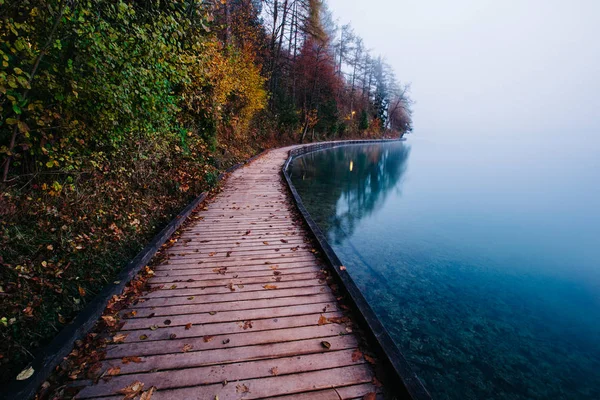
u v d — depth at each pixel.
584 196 14.97
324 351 2.09
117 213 3.92
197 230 4.66
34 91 2.58
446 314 4.23
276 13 20.42
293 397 1.72
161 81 3.92
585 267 6.42
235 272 3.28
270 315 2.50
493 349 3.56
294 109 25.19
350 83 46.31
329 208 9.73
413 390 1.65
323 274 3.26
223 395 1.72
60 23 2.45
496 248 7.37
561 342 3.82
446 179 19.27
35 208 2.96
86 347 2.03
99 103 3.06
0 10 2.16
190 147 7.43
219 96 9.12
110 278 2.97
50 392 1.68
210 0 5.08
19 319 2.02
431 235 7.88
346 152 29.89
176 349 2.06
